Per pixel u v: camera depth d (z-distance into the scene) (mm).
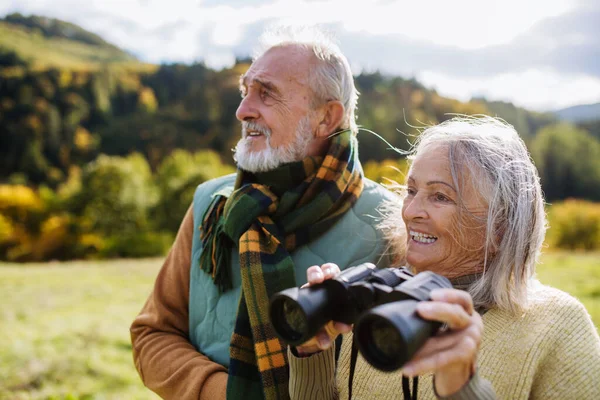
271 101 2193
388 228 2266
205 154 53156
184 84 113438
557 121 103500
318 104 2227
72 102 91625
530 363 1599
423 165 1812
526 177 1780
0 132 78375
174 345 2330
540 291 1747
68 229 44094
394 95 85062
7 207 44875
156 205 44812
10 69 101500
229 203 2217
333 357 1752
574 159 69812
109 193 44156
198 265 2428
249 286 2041
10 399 4914
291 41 2260
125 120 90750
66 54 182875
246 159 2227
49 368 5699
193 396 2092
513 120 96688
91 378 5488
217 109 90812
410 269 1961
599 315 7207
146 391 5168
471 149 1770
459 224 1749
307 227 2195
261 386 2021
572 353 1590
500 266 1718
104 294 11445
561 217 32812
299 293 1294
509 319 1688
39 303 10125
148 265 18203
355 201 2330
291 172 2211
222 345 2252
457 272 1809
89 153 80312
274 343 1979
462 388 1286
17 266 18156
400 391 1732
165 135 84562
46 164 75562
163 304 2494
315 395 1717
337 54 2285
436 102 85312
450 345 1220
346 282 1347
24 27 196750
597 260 15320
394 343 1149
